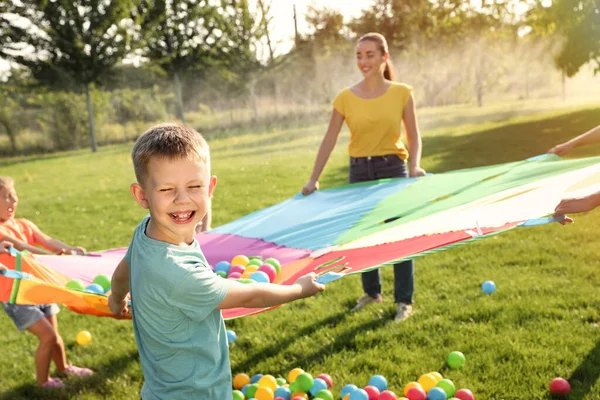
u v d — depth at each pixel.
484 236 2.77
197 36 34.41
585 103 27.53
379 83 4.87
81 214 11.20
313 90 38.28
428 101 39.22
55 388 4.22
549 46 33.28
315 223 4.62
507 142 15.72
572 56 19.48
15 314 4.12
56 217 11.06
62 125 33.62
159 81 37.62
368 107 4.86
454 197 4.05
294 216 4.89
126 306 2.75
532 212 2.89
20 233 4.27
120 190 14.05
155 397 2.13
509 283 5.42
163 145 2.00
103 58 30.91
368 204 4.60
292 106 37.72
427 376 3.65
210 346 2.14
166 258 2.02
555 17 19.25
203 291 2.03
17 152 32.81
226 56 34.62
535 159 4.21
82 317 5.68
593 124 17.59
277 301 2.27
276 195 11.24
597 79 40.59
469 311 4.84
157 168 1.99
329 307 5.32
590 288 5.12
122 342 5.00
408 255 2.87
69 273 3.84
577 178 3.30
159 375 2.14
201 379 2.11
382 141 4.93
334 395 3.72
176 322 2.06
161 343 2.09
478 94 35.62
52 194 14.93
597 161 3.70
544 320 4.52
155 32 33.50
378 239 3.64
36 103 33.84
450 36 33.94
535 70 38.66
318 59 38.00
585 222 7.32
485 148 14.92
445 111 32.84
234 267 4.14
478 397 3.59
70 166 23.22
